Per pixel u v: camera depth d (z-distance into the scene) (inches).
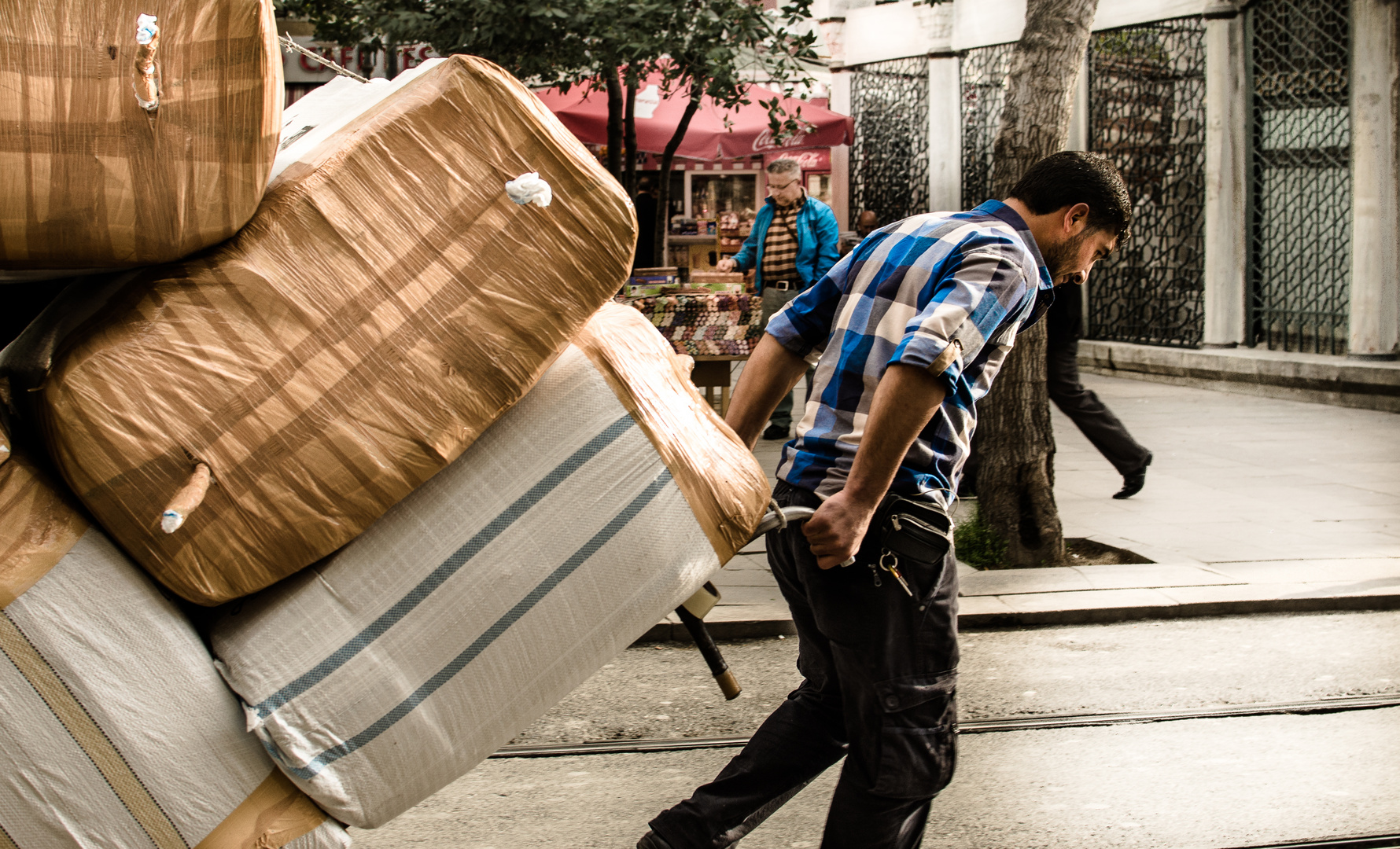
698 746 139.6
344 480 61.7
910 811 90.1
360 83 85.2
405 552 65.6
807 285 316.5
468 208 62.4
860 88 599.8
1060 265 94.9
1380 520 247.0
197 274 59.5
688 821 95.1
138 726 60.9
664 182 396.5
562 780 130.5
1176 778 130.0
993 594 195.3
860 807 89.6
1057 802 124.6
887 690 87.1
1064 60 205.0
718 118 426.3
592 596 68.9
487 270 62.7
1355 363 399.9
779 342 98.0
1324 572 205.6
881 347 89.0
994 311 83.4
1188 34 453.7
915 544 85.8
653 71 338.3
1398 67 388.5
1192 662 168.7
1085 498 270.5
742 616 180.7
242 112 56.8
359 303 61.2
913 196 582.2
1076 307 254.7
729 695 87.1
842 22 593.6
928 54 550.9
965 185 556.1
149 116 55.9
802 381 411.2
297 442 60.8
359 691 64.7
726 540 72.6
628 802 125.1
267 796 64.1
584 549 68.2
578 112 400.8
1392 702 151.6
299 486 61.1
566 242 63.4
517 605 67.3
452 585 66.2
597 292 64.5
